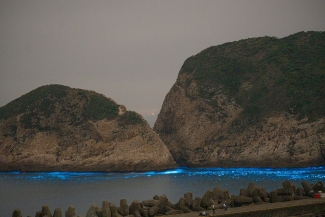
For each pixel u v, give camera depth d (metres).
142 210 42.69
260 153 109.69
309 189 50.41
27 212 68.12
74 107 115.31
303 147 107.44
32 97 118.50
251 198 45.94
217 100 120.69
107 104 115.44
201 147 116.38
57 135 111.88
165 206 43.66
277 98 116.81
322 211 45.22
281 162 107.44
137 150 108.12
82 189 85.88
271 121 112.88
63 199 76.50
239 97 120.44
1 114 117.31
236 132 114.69
